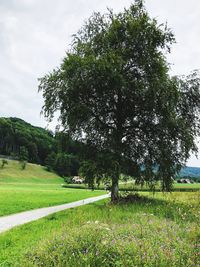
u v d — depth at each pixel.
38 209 26.77
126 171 30.55
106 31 31.81
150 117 30.62
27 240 13.58
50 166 151.88
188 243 10.94
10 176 130.00
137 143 32.16
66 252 9.41
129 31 30.27
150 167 31.56
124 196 30.25
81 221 16.92
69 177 137.88
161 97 28.75
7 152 177.50
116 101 31.20
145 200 29.19
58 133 31.47
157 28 30.55
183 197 31.23
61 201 34.50
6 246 12.84
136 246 9.61
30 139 183.88
